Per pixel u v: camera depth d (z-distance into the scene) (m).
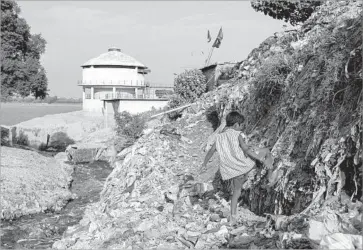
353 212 5.41
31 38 63.72
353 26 8.20
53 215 20.73
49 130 46.25
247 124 11.75
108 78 63.00
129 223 9.02
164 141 14.85
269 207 7.71
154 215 9.39
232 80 17.86
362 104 6.38
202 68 24.92
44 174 27.06
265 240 6.06
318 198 6.24
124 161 15.77
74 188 27.19
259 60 14.76
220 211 8.34
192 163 12.88
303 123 7.96
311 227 5.17
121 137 34.75
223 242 6.74
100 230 9.34
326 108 7.50
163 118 21.62
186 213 8.86
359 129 6.09
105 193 14.34
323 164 6.55
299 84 8.97
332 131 6.88
